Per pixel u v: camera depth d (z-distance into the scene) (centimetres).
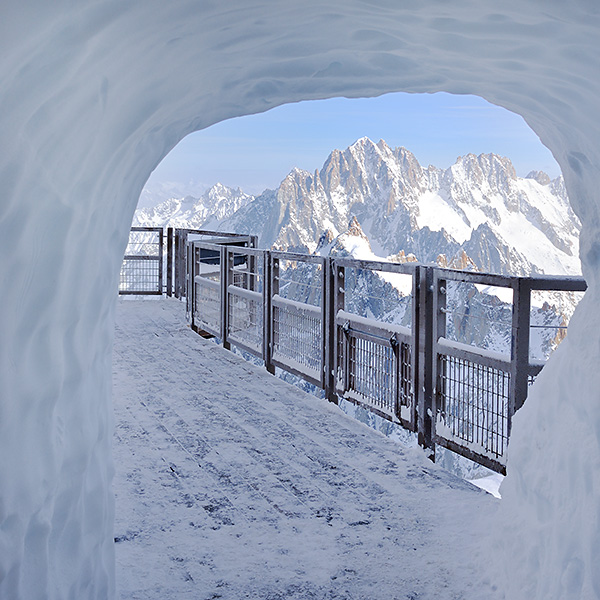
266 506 314
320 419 452
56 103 123
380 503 317
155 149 216
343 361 470
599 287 224
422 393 381
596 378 206
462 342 356
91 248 171
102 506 197
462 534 285
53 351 148
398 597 236
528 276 309
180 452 388
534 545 222
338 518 301
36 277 137
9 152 113
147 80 158
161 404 488
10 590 131
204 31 149
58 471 155
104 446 211
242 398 504
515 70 180
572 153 215
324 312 487
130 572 252
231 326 691
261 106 245
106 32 120
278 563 261
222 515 304
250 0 137
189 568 257
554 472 221
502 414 328
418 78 212
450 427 365
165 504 316
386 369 421
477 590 240
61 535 166
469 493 328
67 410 167
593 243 221
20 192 120
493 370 332
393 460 374
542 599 207
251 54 179
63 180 139
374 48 181
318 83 217
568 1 126
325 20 158
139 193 230
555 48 154
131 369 598
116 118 157
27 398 137
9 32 96
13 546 131
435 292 366
